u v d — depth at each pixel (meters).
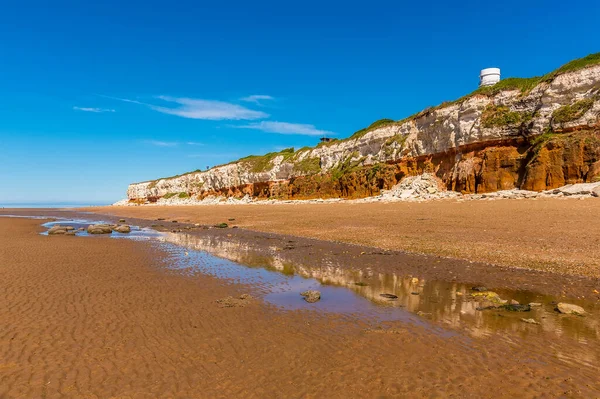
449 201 38.78
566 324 9.13
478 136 43.25
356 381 6.61
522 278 13.45
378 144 60.28
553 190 32.62
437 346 8.05
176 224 45.69
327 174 68.88
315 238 26.48
